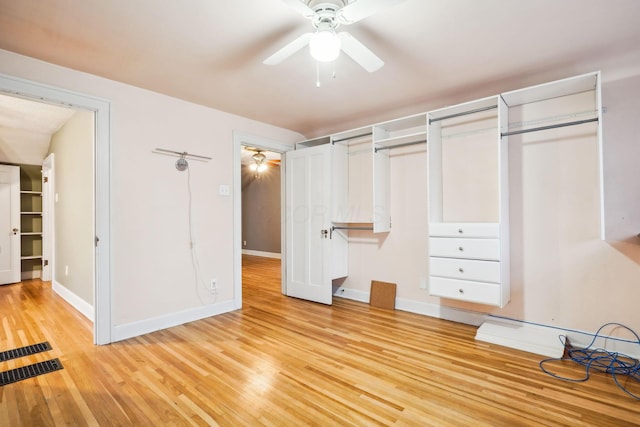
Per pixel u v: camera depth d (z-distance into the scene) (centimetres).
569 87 244
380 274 373
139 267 279
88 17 179
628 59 227
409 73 253
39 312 340
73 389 192
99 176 257
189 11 174
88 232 326
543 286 269
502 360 229
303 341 265
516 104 280
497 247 252
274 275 558
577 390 189
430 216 294
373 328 296
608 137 241
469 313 307
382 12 175
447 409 171
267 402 179
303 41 169
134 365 222
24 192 489
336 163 384
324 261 375
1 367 219
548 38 202
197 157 321
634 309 234
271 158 707
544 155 269
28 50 215
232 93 294
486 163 299
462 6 170
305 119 376
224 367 219
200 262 323
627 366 217
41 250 514
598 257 246
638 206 231
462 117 312
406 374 209
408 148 351
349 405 176
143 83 270
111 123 263
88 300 327
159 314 292
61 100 238
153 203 289
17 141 447
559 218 262
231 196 351
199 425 160
